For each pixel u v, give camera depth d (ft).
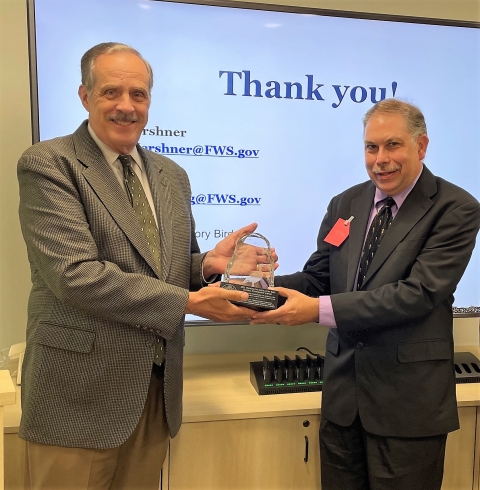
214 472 5.35
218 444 5.32
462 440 5.82
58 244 3.86
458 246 4.48
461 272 4.52
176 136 6.30
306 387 5.90
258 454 5.43
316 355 6.48
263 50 6.41
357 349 4.76
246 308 4.57
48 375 4.00
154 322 4.00
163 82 6.18
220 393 5.80
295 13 6.43
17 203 6.28
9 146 6.19
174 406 4.54
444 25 6.83
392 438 4.66
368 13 6.58
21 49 6.11
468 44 6.93
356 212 5.18
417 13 7.19
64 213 3.89
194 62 6.25
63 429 4.02
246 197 6.59
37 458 4.14
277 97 6.52
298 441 5.51
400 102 4.66
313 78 6.60
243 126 6.48
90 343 3.99
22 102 6.18
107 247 4.07
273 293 4.63
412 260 4.57
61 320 4.04
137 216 4.36
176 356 4.55
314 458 5.57
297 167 6.68
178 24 6.15
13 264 6.34
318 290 5.65
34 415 4.03
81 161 4.13
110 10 5.97
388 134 4.50
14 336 6.43
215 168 6.46
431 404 4.58
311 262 5.76
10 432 4.86
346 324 4.54
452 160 7.06
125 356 4.08
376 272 4.70
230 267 4.84
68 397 4.02
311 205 6.79
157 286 4.00
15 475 4.94
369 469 4.83
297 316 4.59
